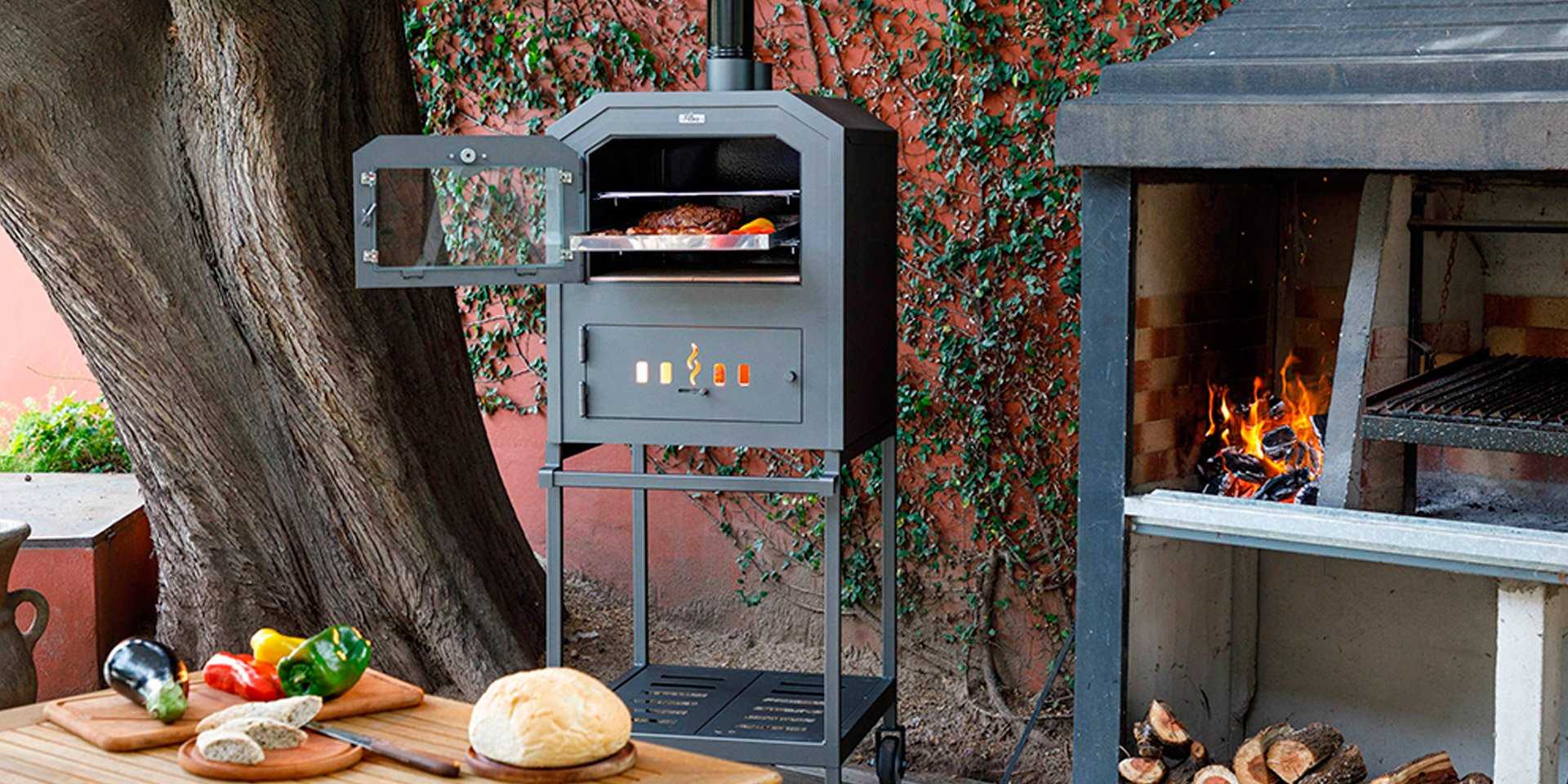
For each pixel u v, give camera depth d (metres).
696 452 5.51
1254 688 4.12
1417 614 3.91
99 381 4.45
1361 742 4.02
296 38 4.11
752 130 3.49
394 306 4.52
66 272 4.25
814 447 3.55
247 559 4.55
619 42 5.45
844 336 3.51
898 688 5.12
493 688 2.27
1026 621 5.08
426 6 5.68
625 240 3.42
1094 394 3.37
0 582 3.97
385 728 2.41
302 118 4.19
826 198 3.47
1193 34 3.38
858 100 5.11
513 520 4.96
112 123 4.20
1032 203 4.95
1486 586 3.82
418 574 4.54
